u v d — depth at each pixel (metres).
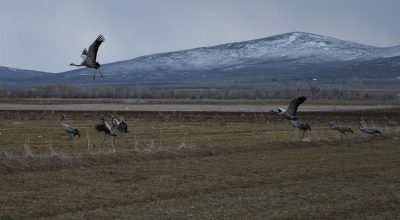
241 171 31.27
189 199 23.92
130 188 25.97
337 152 40.91
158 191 25.48
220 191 25.92
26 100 164.62
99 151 37.09
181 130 62.22
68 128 43.75
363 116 88.12
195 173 30.33
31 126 65.81
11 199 22.97
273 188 26.62
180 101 171.12
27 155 32.19
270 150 41.84
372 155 39.22
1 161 30.38
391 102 163.38
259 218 20.53
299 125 46.78
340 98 197.50
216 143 46.34
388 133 55.56
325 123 76.31
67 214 21.08
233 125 71.50
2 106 122.94
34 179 27.56
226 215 20.97
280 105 142.00
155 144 45.12
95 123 73.12
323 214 21.36
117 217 20.67
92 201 23.23
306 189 26.34
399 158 37.66
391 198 24.39
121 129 44.00
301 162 35.22
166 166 32.50
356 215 21.38
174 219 20.36
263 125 71.75
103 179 28.03
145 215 20.92
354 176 30.30
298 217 20.83
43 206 22.11
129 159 34.78
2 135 53.31
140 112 97.56
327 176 30.30
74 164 32.09
